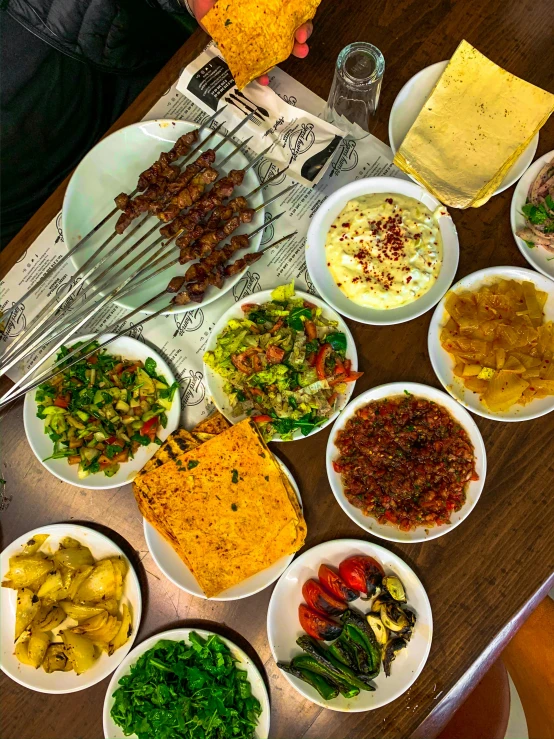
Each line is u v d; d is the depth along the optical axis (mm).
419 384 614
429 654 625
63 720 644
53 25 771
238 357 613
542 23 625
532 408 606
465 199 597
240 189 640
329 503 640
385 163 647
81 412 634
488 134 597
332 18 639
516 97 588
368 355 640
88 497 656
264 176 654
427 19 633
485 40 632
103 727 639
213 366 627
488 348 609
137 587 633
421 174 605
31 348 625
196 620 651
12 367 648
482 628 620
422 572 631
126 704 618
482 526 629
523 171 603
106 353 646
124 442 634
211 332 631
